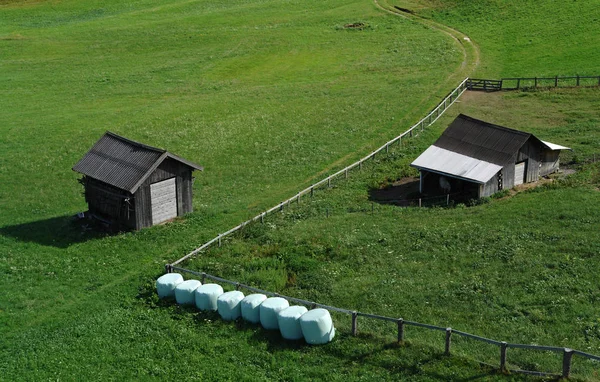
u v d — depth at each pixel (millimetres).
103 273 39594
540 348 26328
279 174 58094
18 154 63250
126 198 44750
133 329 32719
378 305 33906
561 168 56906
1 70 93188
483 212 46125
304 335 30344
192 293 34969
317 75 89250
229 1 126688
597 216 42781
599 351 28516
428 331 31047
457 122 55250
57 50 101438
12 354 30969
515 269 36781
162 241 43875
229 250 41750
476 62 89688
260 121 72312
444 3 114062
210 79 89625
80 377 28766
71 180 57000
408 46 98000
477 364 27547
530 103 74188
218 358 29797
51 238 44750
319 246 41469
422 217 46219
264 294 34344
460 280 36125
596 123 66500
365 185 54531
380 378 27328
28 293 37031
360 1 121625
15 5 124500
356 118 71938
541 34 97188
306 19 113500
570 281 34844
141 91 85250
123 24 113188
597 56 86562
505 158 51000
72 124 72250
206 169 59812
